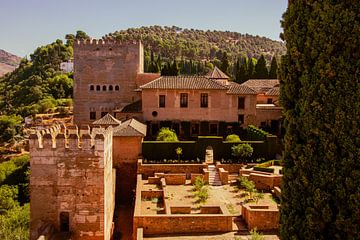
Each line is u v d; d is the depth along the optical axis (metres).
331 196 11.59
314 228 11.90
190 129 54.38
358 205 10.86
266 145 45.81
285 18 13.84
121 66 64.12
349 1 11.37
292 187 12.91
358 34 11.15
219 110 54.41
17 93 142.38
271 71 91.81
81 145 26.42
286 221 13.09
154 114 54.03
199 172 41.78
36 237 24.88
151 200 33.56
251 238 23.47
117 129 44.97
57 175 26.44
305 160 12.23
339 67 11.40
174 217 26.22
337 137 11.40
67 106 122.81
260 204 31.33
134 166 44.53
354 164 11.06
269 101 68.56
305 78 12.41
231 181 39.78
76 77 63.91
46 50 171.25
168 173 41.41
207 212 28.66
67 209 26.61
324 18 11.76
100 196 26.62
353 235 11.09
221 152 45.69
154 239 25.05
